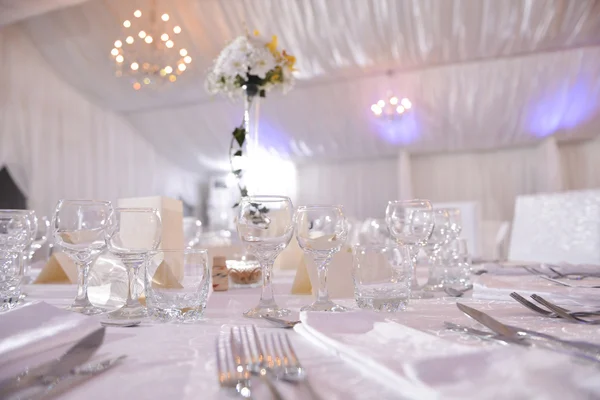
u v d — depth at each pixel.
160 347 0.48
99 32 6.17
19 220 0.83
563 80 6.85
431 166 9.34
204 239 2.20
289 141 8.88
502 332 0.45
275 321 0.61
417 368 0.31
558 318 0.61
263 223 0.73
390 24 5.87
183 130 8.57
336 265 0.95
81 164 7.39
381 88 7.32
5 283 0.80
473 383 0.29
